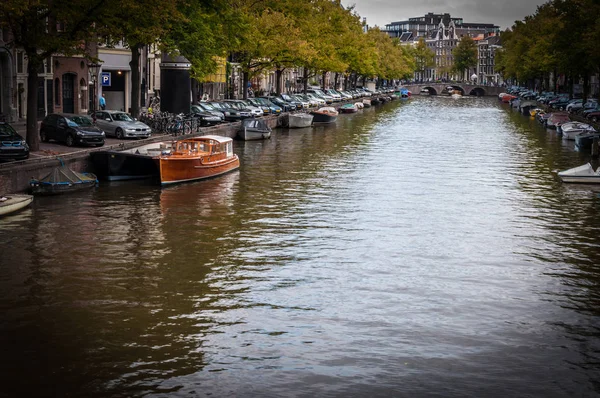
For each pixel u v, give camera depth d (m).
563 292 22.86
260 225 30.41
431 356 17.97
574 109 93.69
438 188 40.31
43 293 21.62
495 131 79.75
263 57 82.75
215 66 62.94
